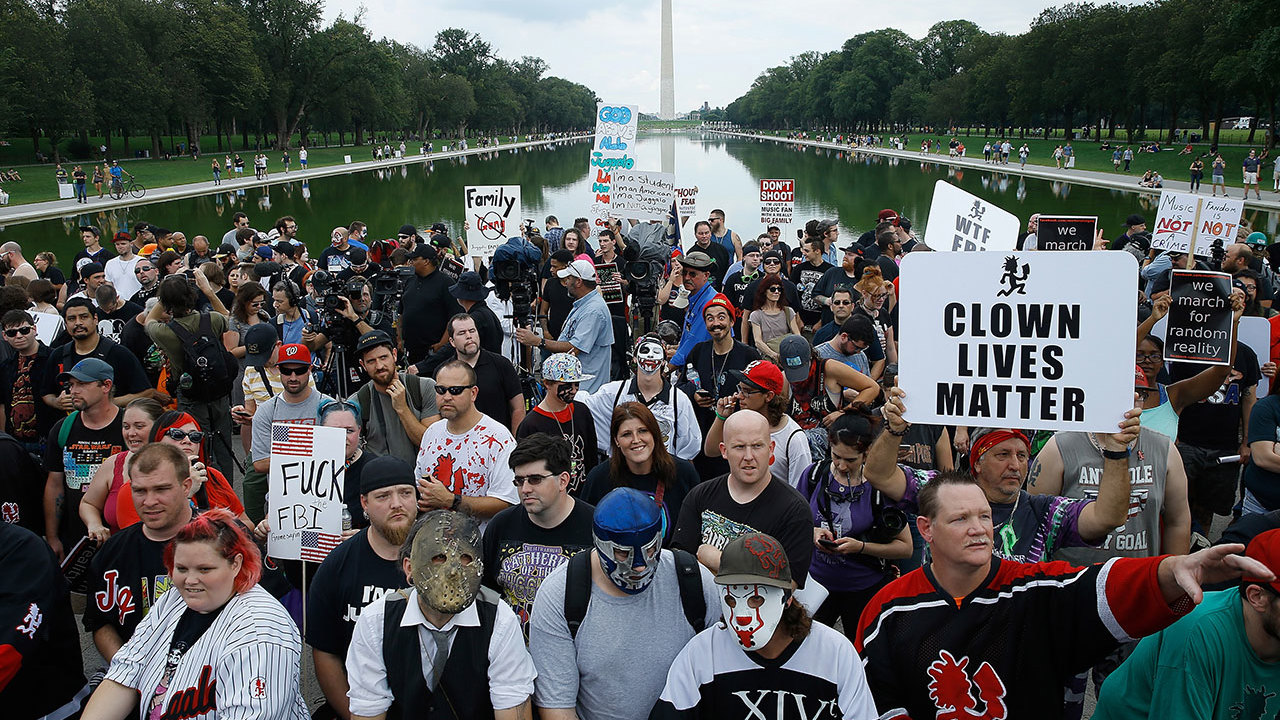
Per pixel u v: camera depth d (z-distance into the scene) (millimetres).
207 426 7352
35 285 9016
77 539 5379
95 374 5273
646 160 84250
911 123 130375
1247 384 6141
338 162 80125
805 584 3855
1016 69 82938
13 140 75812
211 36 73375
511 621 3168
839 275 10320
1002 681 2877
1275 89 53781
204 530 3131
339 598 3734
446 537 2965
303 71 87062
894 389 3508
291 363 5301
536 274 12570
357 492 4797
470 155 105438
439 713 3033
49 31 61375
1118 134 94750
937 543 2889
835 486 4414
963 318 3369
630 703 3148
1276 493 4977
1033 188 46188
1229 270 8812
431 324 8711
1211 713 2686
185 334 7191
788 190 17109
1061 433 4324
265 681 3059
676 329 6727
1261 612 2516
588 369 7953
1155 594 2570
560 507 3912
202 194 50438
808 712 2822
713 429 5473
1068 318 3246
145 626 3273
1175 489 4160
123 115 67812
